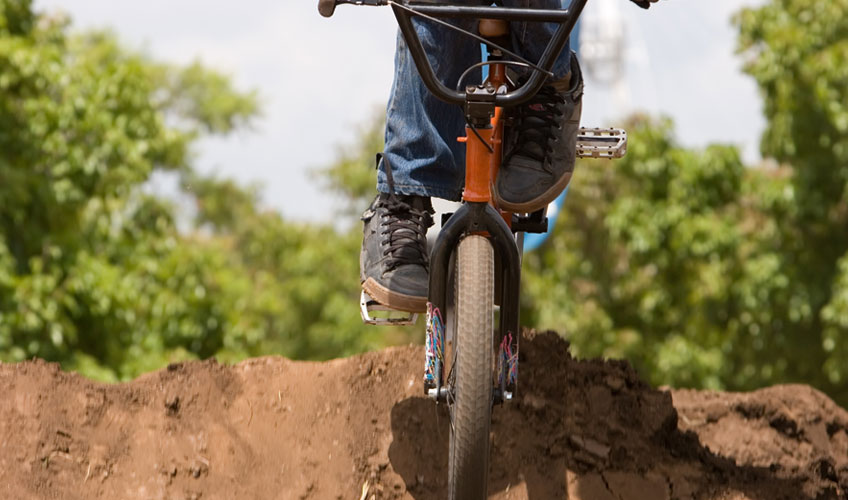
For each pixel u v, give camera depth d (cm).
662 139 3712
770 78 3209
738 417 981
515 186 704
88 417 820
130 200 2673
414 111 719
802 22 3266
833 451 979
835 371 3234
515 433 814
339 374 877
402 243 726
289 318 4991
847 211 3350
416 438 822
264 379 876
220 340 2630
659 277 3778
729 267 3603
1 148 2380
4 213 2362
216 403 852
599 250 3919
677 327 3819
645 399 862
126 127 2531
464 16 591
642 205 3681
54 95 2481
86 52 6712
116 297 2391
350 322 4838
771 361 3566
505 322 643
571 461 805
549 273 3944
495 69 654
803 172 3297
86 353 2439
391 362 881
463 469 595
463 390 592
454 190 735
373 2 598
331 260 5131
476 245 623
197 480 794
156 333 2556
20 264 2375
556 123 704
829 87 3181
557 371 862
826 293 3384
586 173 3866
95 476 784
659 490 802
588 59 7369
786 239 3472
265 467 809
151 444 812
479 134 614
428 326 644
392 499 793
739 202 3772
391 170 730
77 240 2439
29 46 2517
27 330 2214
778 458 931
